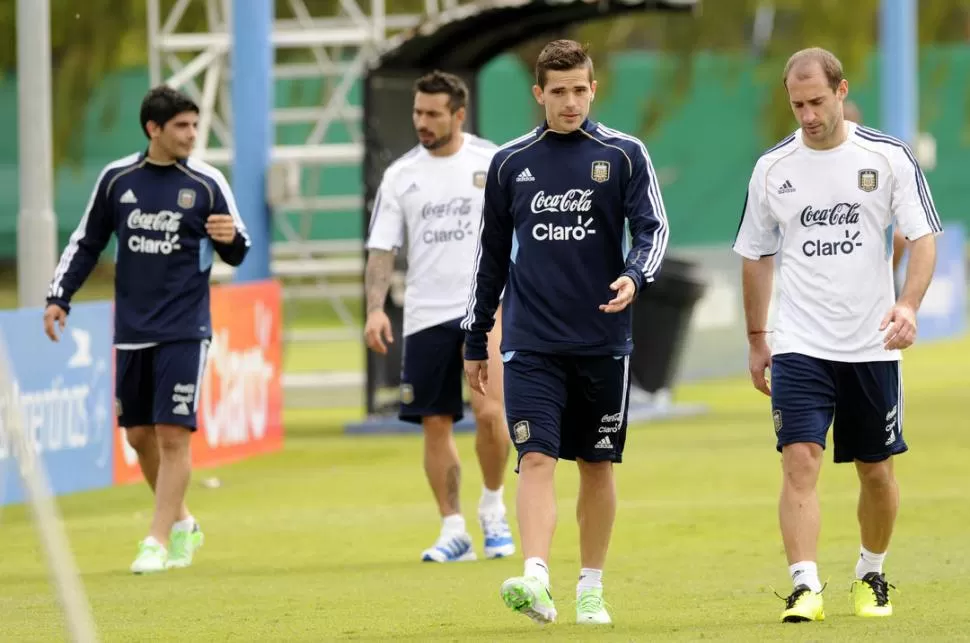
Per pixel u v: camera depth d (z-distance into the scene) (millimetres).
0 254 121750
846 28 108125
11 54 99562
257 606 24047
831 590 24406
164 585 26484
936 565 26359
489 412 28906
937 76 120062
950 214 126688
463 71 53562
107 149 118312
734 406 58156
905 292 20953
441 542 29234
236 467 44125
